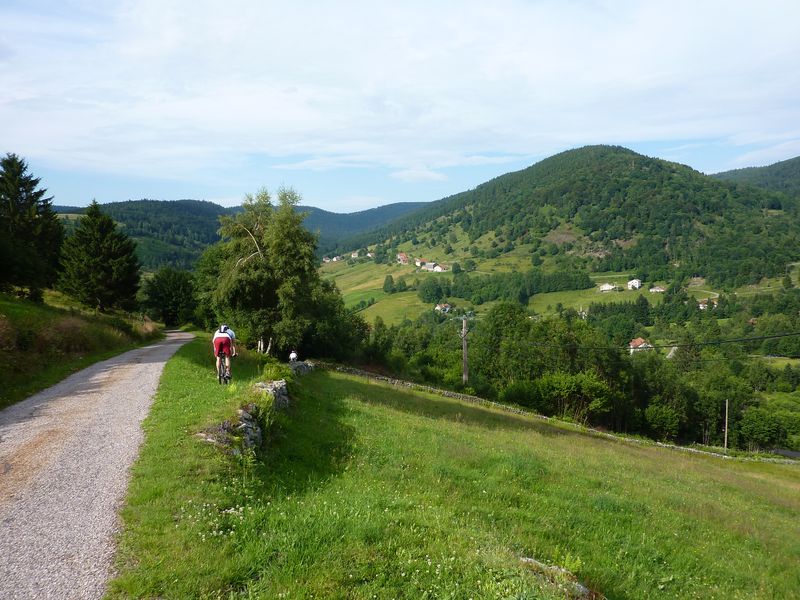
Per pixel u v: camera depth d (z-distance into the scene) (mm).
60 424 11562
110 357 25703
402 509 8625
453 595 5430
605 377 69188
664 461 27984
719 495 18875
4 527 6355
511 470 14016
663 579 8977
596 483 15102
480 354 74750
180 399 14156
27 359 18938
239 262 35344
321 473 11117
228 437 10141
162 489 7504
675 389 79062
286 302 34625
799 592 9742
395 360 63812
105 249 58344
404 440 15859
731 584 9609
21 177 65188
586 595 6289
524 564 6715
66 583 5145
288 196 36031
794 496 23453
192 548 5973
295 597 5176
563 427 41562
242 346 37562
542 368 70062
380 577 5734
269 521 7020
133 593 5020
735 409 85438
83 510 6879
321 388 27625
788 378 107000
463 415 31609
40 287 44469
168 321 91812
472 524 8938
